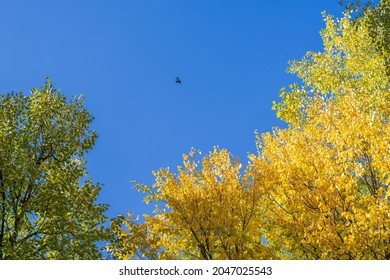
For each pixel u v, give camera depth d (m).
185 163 13.63
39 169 14.05
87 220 14.09
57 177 14.68
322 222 11.23
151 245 13.05
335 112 13.89
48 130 15.27
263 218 13.45
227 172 13.23
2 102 14.95
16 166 13.65
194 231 12.70
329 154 12.70
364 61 19.94
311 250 12.52
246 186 13.08
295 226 12.35
